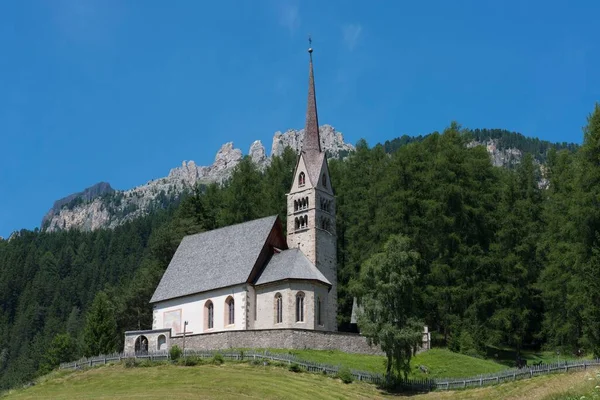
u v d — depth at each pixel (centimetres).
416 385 7025
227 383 6775
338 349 8425
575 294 8094
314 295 9038
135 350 8775
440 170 10238
